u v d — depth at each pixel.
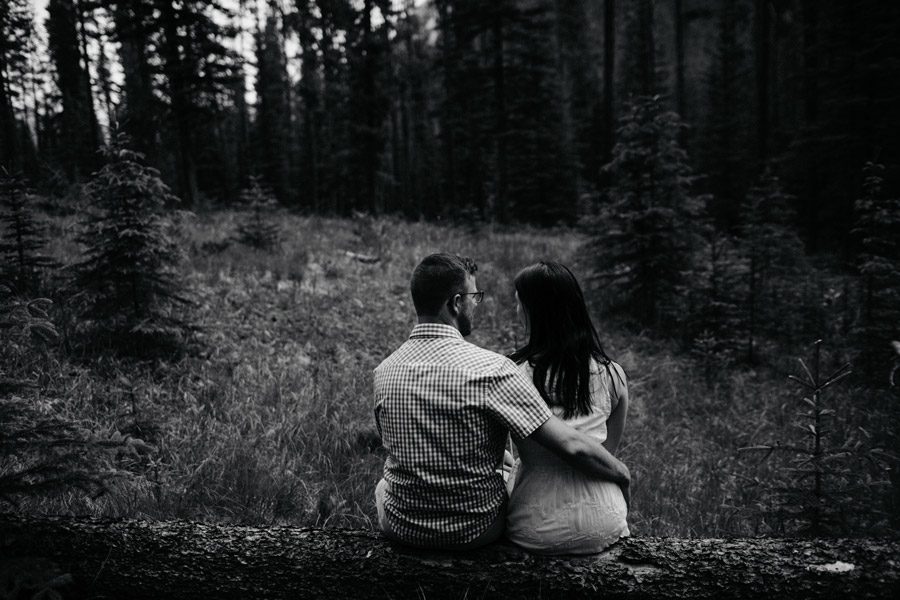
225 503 3.73
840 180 15.16
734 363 7.70
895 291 6.81
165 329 5.38
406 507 2.20
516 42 25.17
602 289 9.73
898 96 14.06
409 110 44.50
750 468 4.97
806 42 19.36
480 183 28.06
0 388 2.54
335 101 25.64
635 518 4.00
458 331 2.30
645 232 8.73
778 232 8.54
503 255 11.44
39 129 32.00
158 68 16.70
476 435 2.09
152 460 3.95
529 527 2.25
